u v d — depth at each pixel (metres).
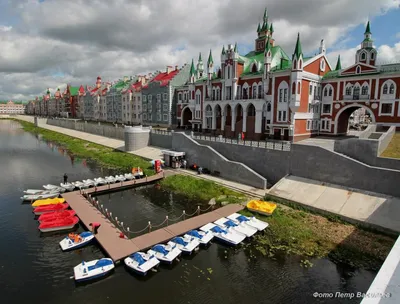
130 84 97.50
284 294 14.93
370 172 24.19
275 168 31.73
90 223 21.91
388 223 20.25
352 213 22.25
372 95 40.56
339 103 44.69
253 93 48.84
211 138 42.25
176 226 21.62
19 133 94.75
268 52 45.25
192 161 40.00
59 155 53.59
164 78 78.00
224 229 20.64
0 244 20.06
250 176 31.39
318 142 40.59
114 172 40.28
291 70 41.19
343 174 25.97
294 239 19.84
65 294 15.09
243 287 15.48
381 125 39.56
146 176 34.69
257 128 46.97
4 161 48.06
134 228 22.28
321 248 18.73
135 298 14.76
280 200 26.19
